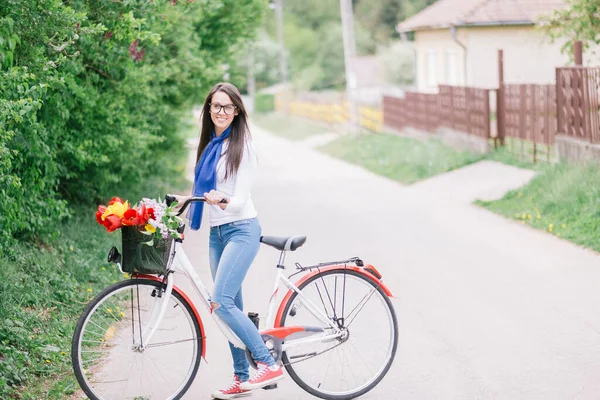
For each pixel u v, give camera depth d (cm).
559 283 902
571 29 1680
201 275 1006
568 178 1377
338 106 4156
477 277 953
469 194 1652
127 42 1010
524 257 1046
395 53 4900
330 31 7381
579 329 731
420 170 2059
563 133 1609
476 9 2800
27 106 632
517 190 1530
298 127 4709
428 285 925
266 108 6819
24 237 917
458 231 1267
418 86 3509
